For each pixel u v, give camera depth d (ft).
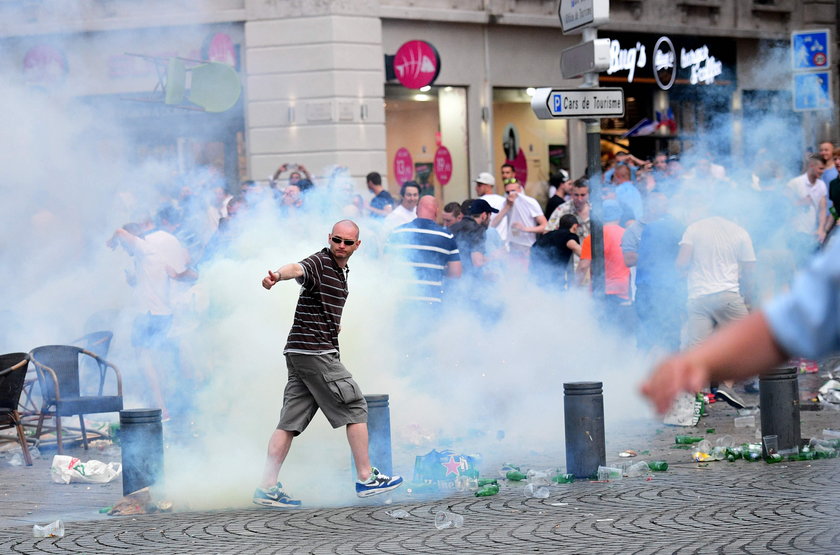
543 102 40.52
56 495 33.22
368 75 79.66
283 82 79.41
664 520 26.35
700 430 41.55
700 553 22.93
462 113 86.22
